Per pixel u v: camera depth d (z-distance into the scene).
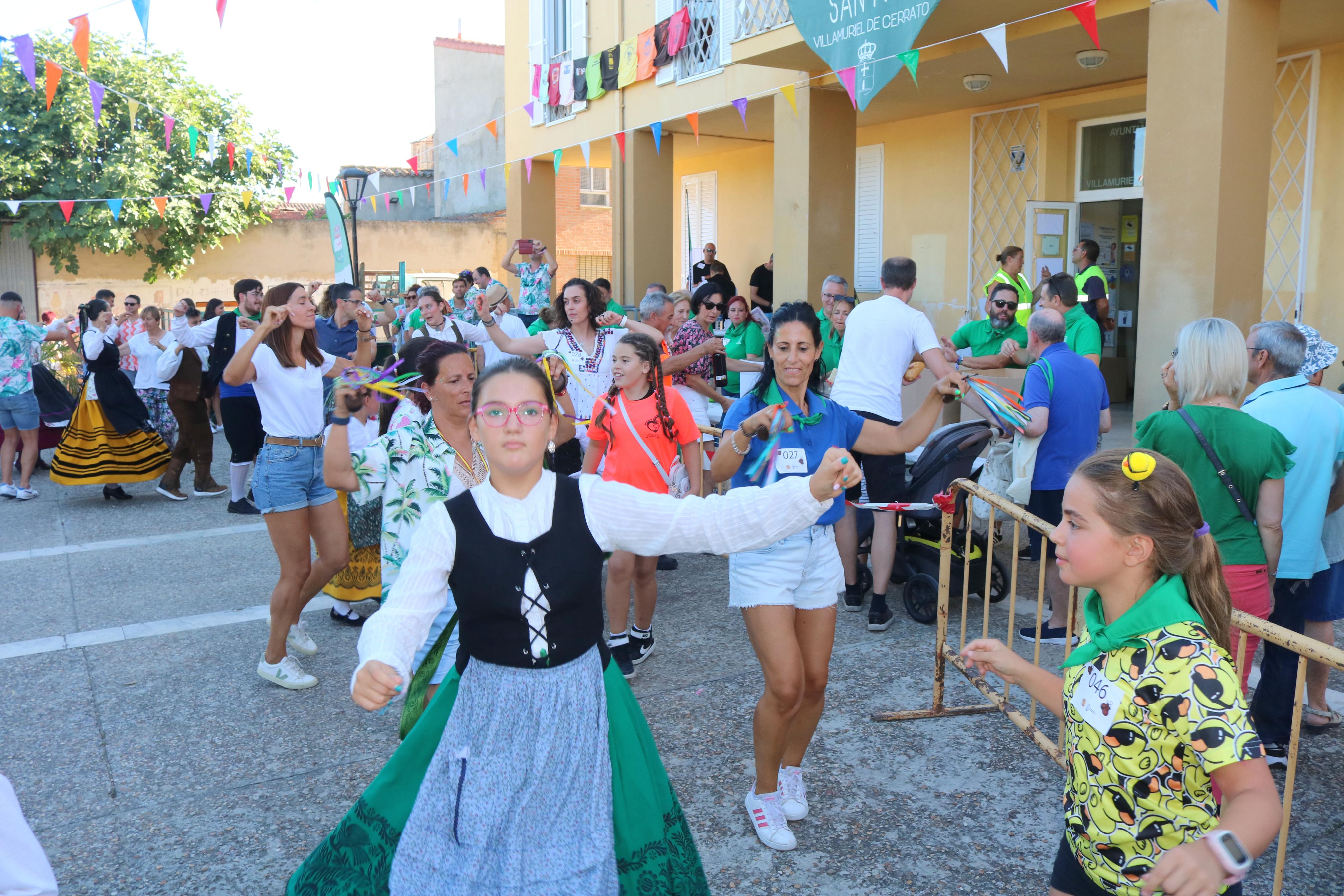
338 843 2.14
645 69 12.60
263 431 8.35
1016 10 7.78
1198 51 6.57
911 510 4.43
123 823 3.48
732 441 3.25
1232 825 1.60
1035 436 4.81
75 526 8.09
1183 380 3.41
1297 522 3.61
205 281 24.03
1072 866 1.97
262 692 4.62
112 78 21.27
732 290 13.65
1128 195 10.46
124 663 5.01
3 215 21.25
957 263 11.84
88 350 8.63
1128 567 1.87
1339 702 4.20
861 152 13.02
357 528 4.92
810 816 3.42
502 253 27.05
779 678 3.10
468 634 2.13
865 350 5.38
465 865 1.98
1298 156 8.43
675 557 6.93
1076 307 6.33
